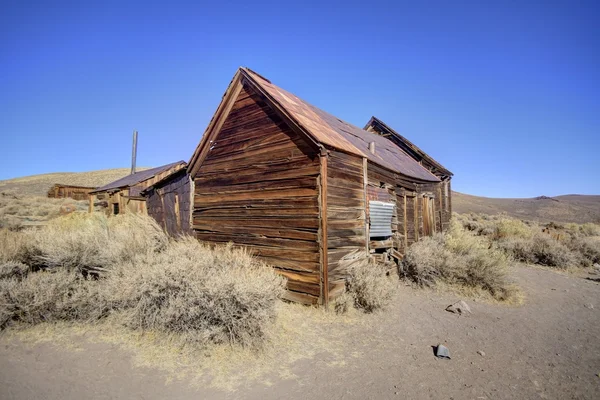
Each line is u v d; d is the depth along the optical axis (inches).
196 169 387.2
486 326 234.1
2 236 257.3
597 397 145.9
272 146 300.7
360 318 236.5
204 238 366.9
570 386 155.0
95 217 438.9
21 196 1189.1
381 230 346.9
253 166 317.1
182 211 420.5
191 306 170.9
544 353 192.2
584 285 386.6
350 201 293.3
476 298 303.4
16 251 242.5
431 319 243.9
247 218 317.4
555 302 307.3
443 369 167.0
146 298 183.3
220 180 353.1
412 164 577.3
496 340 209.2
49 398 124.6
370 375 157.1
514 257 527.8
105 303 197.5
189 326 173.5
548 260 504.4
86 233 262.1
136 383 138.0
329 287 255.1
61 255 228.7
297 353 175.6
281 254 283.3
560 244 536.4
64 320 191.5
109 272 220.5
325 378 151.9
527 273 438.3
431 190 574.2
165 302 181.0
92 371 144.9
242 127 333.1
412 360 176.1
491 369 169.3
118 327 186.9
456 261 339.9
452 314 257.8
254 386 141.6
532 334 222.2
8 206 812.0
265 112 309.4
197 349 165.9
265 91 300.0
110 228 310.0
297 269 270.1
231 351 166.6
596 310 286.5
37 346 164.7
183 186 420.5
